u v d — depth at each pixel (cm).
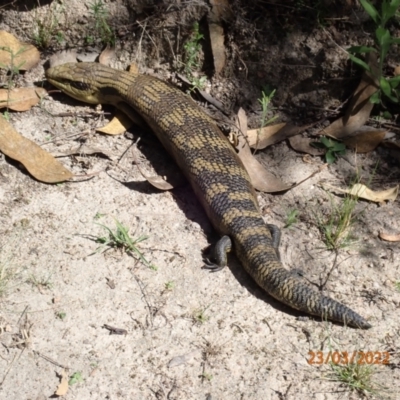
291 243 66
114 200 69
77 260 63
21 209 67
